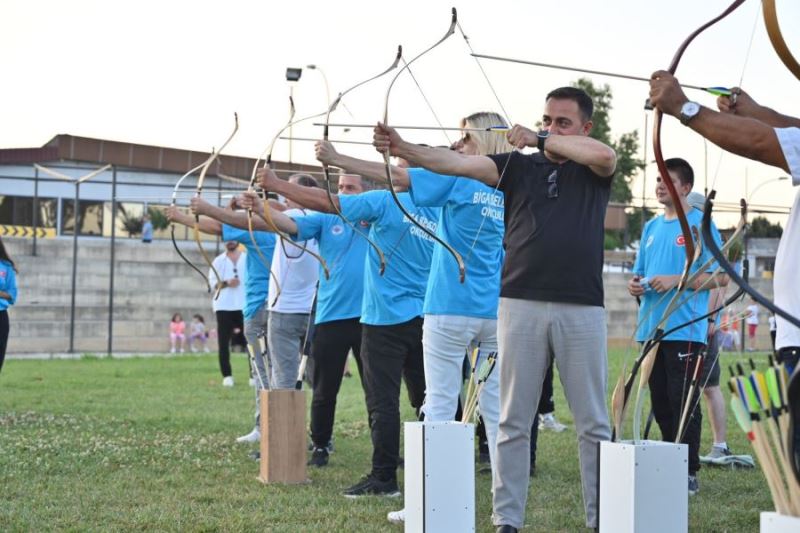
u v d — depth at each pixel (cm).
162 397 1148
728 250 408
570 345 470
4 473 647
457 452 462
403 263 601
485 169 478
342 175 707
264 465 642
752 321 2489
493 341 552
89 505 559
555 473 676
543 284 469
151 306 2481
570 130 483
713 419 715
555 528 520
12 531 497
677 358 621
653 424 881
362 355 612
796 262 355
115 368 1655
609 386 1162
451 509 460
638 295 643
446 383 541
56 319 2386
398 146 468
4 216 2616
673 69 373
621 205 2330
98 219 2672
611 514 404
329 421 709
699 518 544
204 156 2675
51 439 787
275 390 639
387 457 602
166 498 581
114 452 731
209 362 1830
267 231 679
